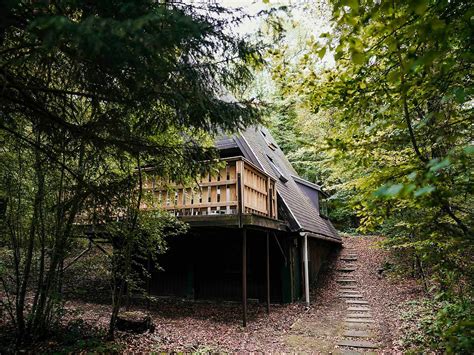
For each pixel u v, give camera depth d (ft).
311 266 37.35
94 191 13.58
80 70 8.91
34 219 15.23
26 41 7.98
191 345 16.97
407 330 18.60
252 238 31.45
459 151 4.67
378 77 9.71
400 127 8.06
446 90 7.25
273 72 12.99
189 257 32.71
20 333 14.66
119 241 19.35
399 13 6.86
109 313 24.32
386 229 25.50
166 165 13.97
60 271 16.42
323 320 23.77
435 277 11.84
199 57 9.26
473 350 5.45
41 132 12.19
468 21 5.95
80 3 6.95
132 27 6.02
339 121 11.55
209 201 22.50
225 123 10.78
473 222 7.34
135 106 10.30
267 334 20.11
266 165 34.81
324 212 52.03
